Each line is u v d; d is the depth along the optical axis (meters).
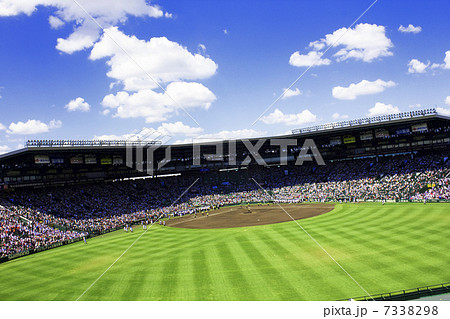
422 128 79.19
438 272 26.30
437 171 70.38
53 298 26.58
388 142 88.06
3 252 44.56
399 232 39.56
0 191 69.12
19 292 29.14
